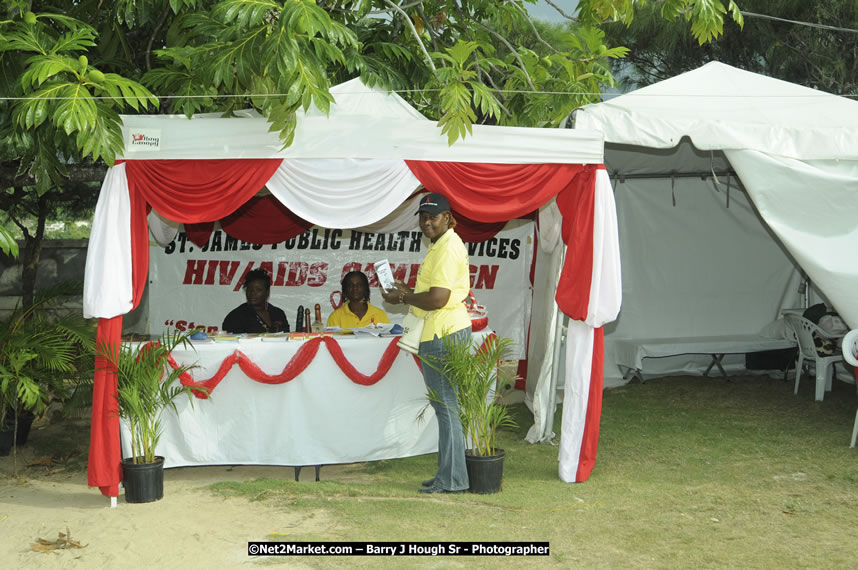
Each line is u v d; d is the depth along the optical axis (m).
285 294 9.05
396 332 5.85
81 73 4.70
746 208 9.16
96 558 4.13
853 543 4.20
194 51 5.10
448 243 5.10
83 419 7.67
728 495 5.05
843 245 5.86
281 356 5.62
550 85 7.14
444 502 4.98
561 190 5.62
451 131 5.14
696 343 8.59
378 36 7.04
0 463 6.24
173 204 5.14
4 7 5.37
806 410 7.42
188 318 8.96
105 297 5.00
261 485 5.34
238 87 5.18
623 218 9.02
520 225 9.33
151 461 5.10
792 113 6.00
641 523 4.55
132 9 5.76
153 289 8.93
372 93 5.41
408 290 5.19
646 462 5.89
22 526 4.65
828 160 5.86
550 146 5.42
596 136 5.47
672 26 10.70
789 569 3.87
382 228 9.12
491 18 8.02
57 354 5.94
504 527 4.50
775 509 4.77
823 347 7.71
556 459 6.03
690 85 6.40
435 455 6.28
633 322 9.08
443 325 5.08
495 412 5.26
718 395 8.15
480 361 5.14
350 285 7.08
